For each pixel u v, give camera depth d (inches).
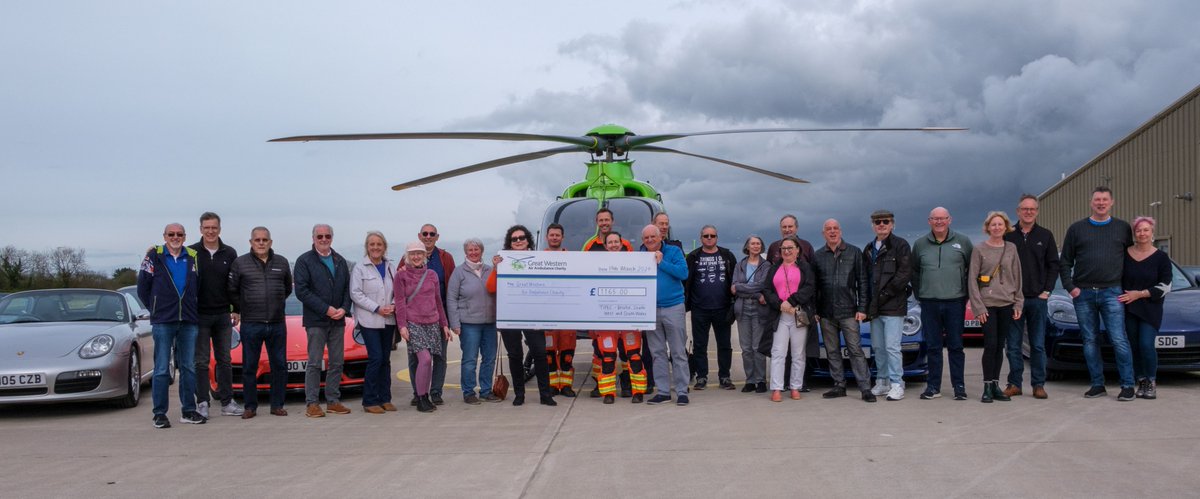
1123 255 276.5
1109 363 309.0
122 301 345.1
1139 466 178.7
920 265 289.3
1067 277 287.9
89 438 240.2
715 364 447.5
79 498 170.6
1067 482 166.7
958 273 282.8
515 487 173.3
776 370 292.5
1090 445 201.5
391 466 195.9
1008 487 164.2
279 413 280.4
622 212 432.5
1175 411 248.5
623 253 293.7
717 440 219.5
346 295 288.5
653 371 298.5
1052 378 330.6
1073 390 302.2
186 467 198.7
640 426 245.0
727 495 163.2
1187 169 841.5
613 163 482.3
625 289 292.4
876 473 178.4
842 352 317.1
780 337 294.2
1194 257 829.2
